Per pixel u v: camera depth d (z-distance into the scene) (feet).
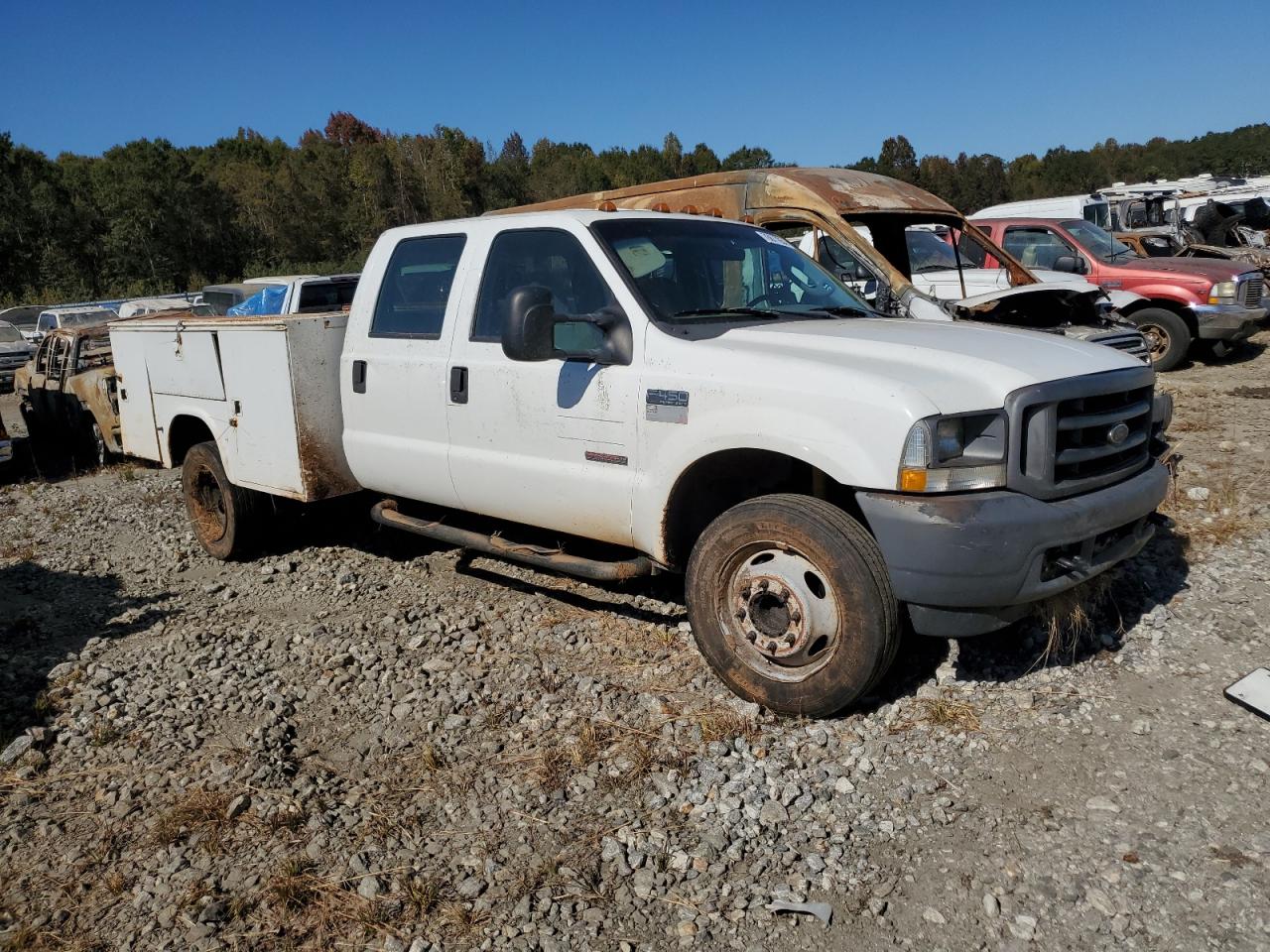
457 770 12.07
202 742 13.26
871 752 11.85
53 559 23.04
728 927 9.08
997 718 12.45
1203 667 13.44
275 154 326.65
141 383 22.68
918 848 10.06
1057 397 11.62
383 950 8.98
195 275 203.62
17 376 41.47
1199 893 9.09
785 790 11.05
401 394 17.21
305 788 11.75
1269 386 35.78
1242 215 61.41
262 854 10.55
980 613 11.61
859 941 8.83
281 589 19.60
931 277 37.70
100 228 203.62
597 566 14.55
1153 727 12.01
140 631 17.75
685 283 14.90
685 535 14.03
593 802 11.17
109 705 14.53
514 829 10.75
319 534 23.07
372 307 18.01
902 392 11.33
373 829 10.88
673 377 13.24
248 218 216.33
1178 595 15.96
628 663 14.71
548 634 16.11
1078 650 14.15
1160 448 14.82
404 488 17.76
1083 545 12.01
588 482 14.39
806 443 11.85
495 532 16.81
